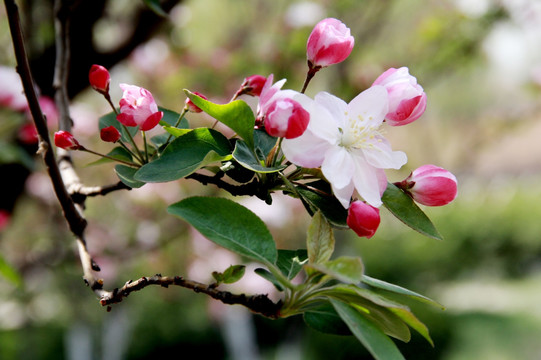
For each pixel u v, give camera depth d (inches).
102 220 175.0
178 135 48.6
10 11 44.8
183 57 180.9
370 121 47.6
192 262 186.2
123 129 55.5
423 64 199.9
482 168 597.0
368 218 44.4
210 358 309.7
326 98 47.2
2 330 247.4
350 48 50.5
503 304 430.9
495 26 185.0
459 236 514.0
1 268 81.8
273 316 44.4
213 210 43.1
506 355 325.7
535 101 210.5
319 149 45.4
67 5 70.7
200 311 275.7
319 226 43.7
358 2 188.7
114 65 105.6
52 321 231.1
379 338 39.8
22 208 164.4
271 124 43.1
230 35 216.4
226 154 46.4
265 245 43.2
